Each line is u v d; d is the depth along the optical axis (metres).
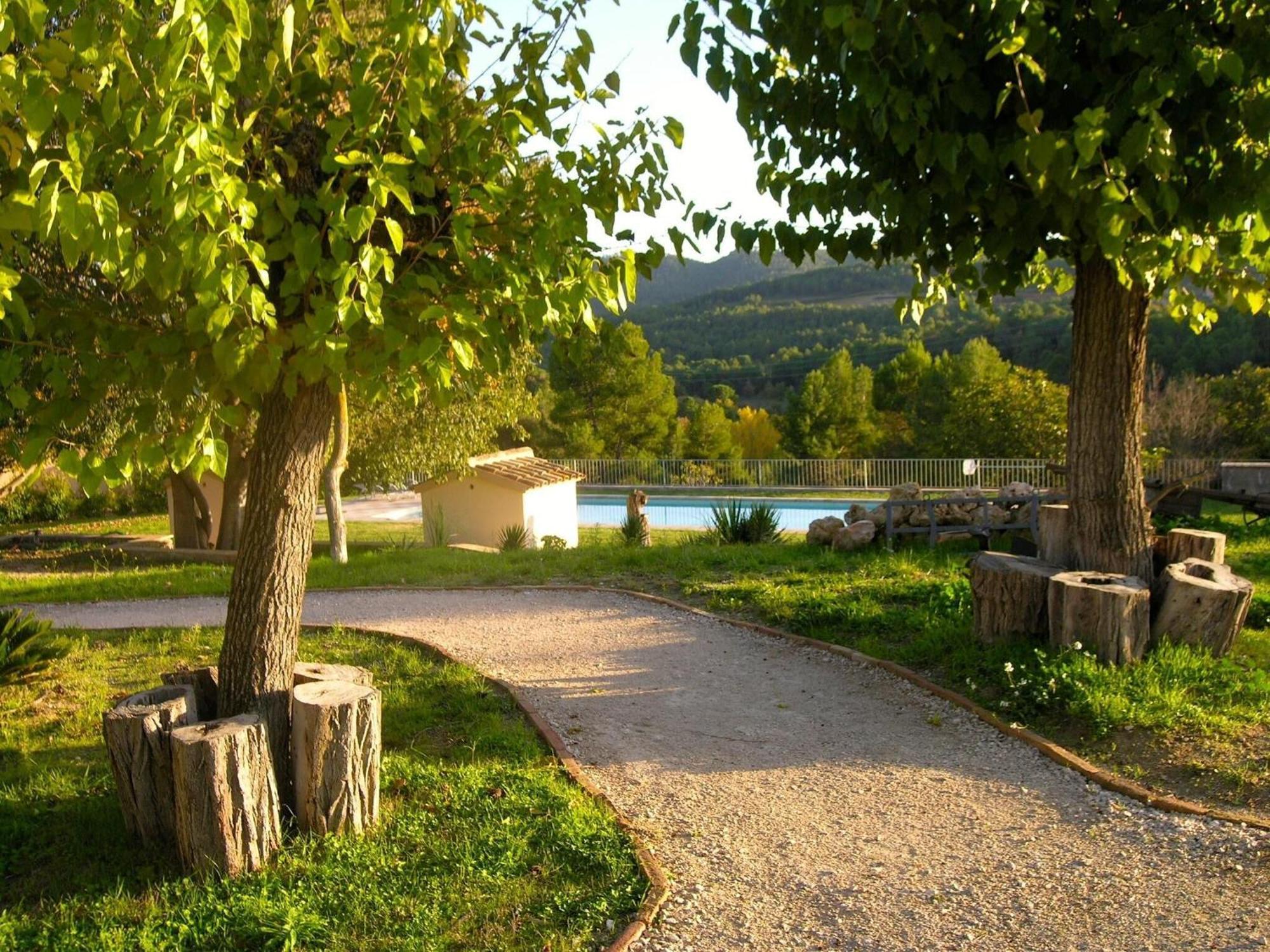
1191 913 3.63
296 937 3.57
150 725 4.18
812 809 4.91
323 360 3.39
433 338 3.57
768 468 34.22
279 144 4.04
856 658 7.29
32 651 7.26
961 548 11.37
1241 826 4.22
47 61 3.09
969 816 4.69
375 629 8.90
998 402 33.34
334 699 4.29
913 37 4.67
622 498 34.22
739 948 3.61
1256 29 4.67
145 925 3.68
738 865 4.31
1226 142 5.02
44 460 3.91
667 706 6.63
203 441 3.35
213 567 14.51
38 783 5.07
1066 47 5.13
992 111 5.27
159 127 2.89
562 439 46.12
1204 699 5.43
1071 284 7.64
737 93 5.67
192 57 3.13
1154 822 4.39
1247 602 6.07
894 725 6.00
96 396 3.89
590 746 5.88
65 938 3.63
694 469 35.50
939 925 3.73
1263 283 6.29
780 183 5.89
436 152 4.00
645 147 4.27
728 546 12.78
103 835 4.41
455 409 17.62
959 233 5.78
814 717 6.26
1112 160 4.72
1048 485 26.47
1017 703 5.84
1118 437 6.44
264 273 3.13
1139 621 5.97
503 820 4.53
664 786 5.27
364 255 3.26
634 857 4.23
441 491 23.05
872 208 5.40
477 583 11.55
